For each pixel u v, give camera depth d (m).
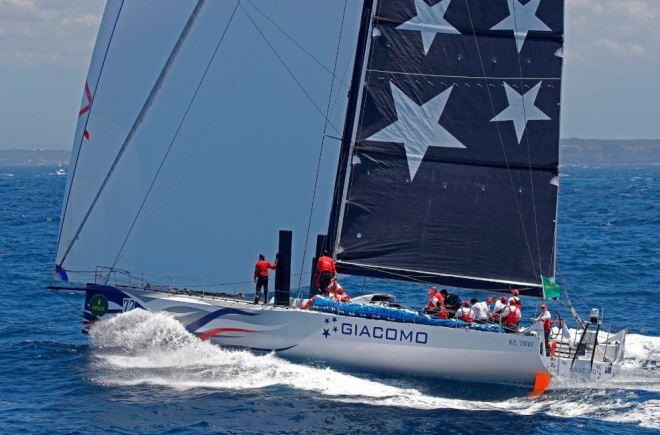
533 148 94.06
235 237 97.56
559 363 90.19
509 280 94.50
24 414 80.62
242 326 92.00
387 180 94.25
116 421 78.69
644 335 125.38
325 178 97.56
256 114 97.00
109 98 96.06
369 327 88.75
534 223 94.12
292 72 96.81
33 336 112.44
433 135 94.19
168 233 97.19
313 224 97.94
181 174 96.88
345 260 94.81
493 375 88.00
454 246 94.50
